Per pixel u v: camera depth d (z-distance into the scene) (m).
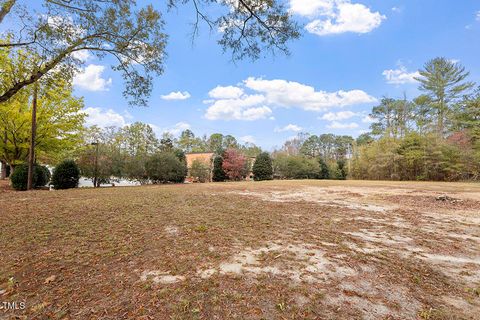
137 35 5.49
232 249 3.09
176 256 2.81
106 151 16.42
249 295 1.99
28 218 4.59
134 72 6.07
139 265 2.55
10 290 2.00
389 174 24.73
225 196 8.70
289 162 30.86
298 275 2.38
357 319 1.68
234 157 25.44
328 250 3.13
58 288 2.05
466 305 1.89
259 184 16.45
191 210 5.65
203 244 3.24
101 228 3.94
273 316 1.71
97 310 1.74
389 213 5.76
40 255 2.77
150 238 3.45
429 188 12.78
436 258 2.91
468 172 20.55
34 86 5.81
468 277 2.41
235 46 4.77
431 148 21.73
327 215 5.42
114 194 9.01
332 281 2.27
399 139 25.12
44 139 12.59
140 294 1.97
